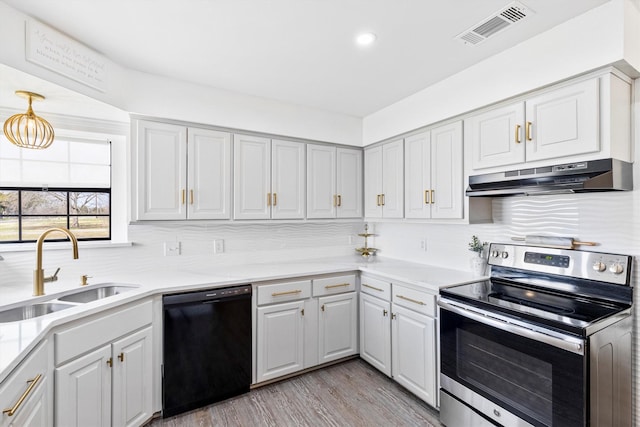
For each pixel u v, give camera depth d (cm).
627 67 153
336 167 312
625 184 160
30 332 128
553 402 143
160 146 230
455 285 210
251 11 158
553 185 168
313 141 298
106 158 253
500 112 199
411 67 217
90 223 247
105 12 157
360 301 281
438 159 242
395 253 327
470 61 209
